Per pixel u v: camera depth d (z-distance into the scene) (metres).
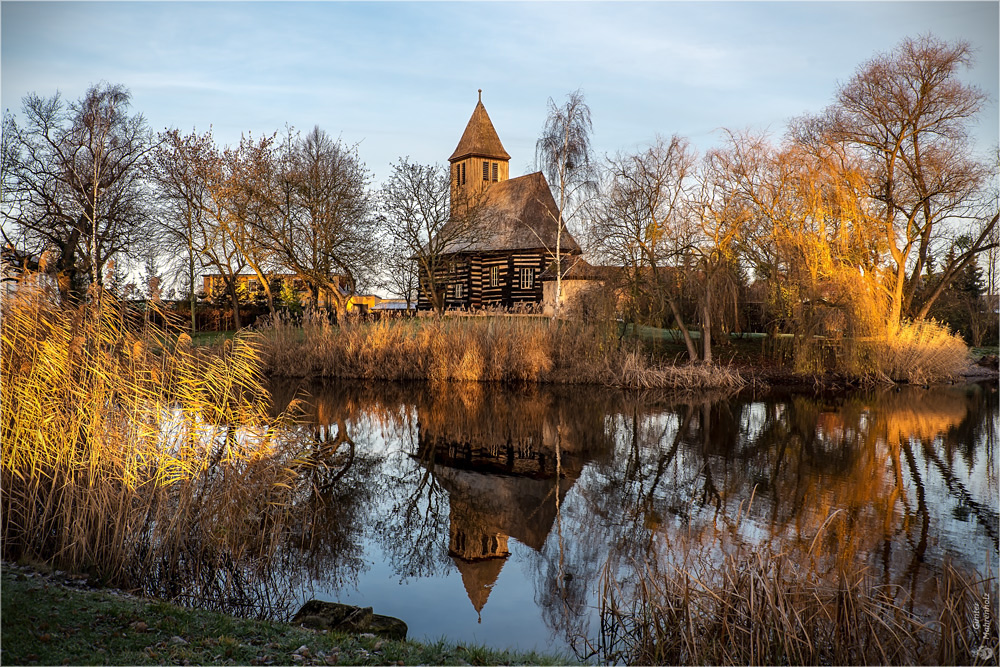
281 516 8.80
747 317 29.89
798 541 8.88
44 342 7.87
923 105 29.38
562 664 5.45
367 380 25.05
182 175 36.53
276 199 37.06
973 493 11.22
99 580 6.76
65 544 7.02
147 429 7.86
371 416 18.66
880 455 14.05
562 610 6.95
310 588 7.48
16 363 7.72
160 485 7.68
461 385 24.22
